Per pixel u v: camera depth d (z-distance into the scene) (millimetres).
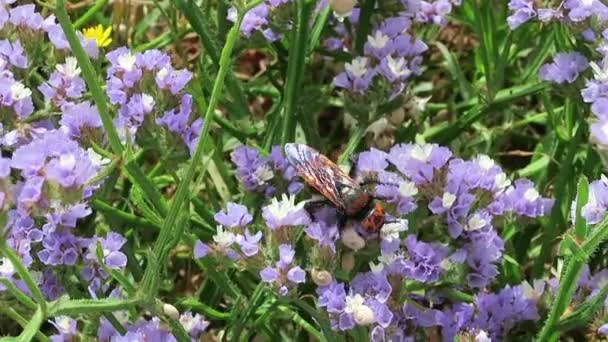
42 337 227
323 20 296
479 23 321
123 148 234
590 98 249
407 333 240
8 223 212
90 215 263
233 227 228
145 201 273
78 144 236
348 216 230
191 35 375
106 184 246
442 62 365
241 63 396
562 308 221
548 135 324
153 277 210
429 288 245
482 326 242
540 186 318
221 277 245
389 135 292
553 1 278
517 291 247
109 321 225
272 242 224
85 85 269
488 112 323
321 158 239
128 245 271
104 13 386
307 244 229
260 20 282
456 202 236
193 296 290
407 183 235
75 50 213
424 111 330
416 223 243
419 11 307
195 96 281
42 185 198
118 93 243
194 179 316
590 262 277
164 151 243
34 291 194
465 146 338
